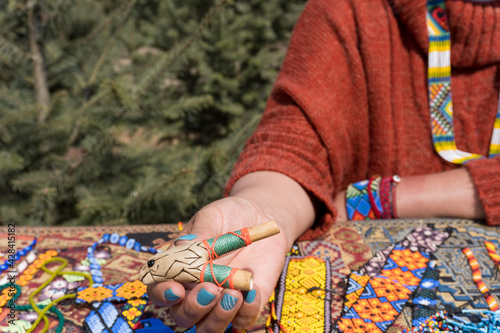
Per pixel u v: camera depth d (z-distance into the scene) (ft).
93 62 8.30
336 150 3.49
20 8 6.56
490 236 3.28
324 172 3.43
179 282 2.02
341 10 3.58
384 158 3.78
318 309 2.58
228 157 6.86
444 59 3.51
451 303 2.66
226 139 7.45
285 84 3.51
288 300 2.65
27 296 2.76
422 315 2.53
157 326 2.48
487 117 3.61
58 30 7.41
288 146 3.36
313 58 3.53
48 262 3.04
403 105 3.71
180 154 7.74
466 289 2.78
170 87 10.75
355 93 3.67
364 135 3.79
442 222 3.45
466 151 3.70
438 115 3.65
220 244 2.08
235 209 2.51
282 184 3.15
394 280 2.81
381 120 3.68
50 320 2.57
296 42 3.71
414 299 2.66
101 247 3.22
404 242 3.23
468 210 3.44
